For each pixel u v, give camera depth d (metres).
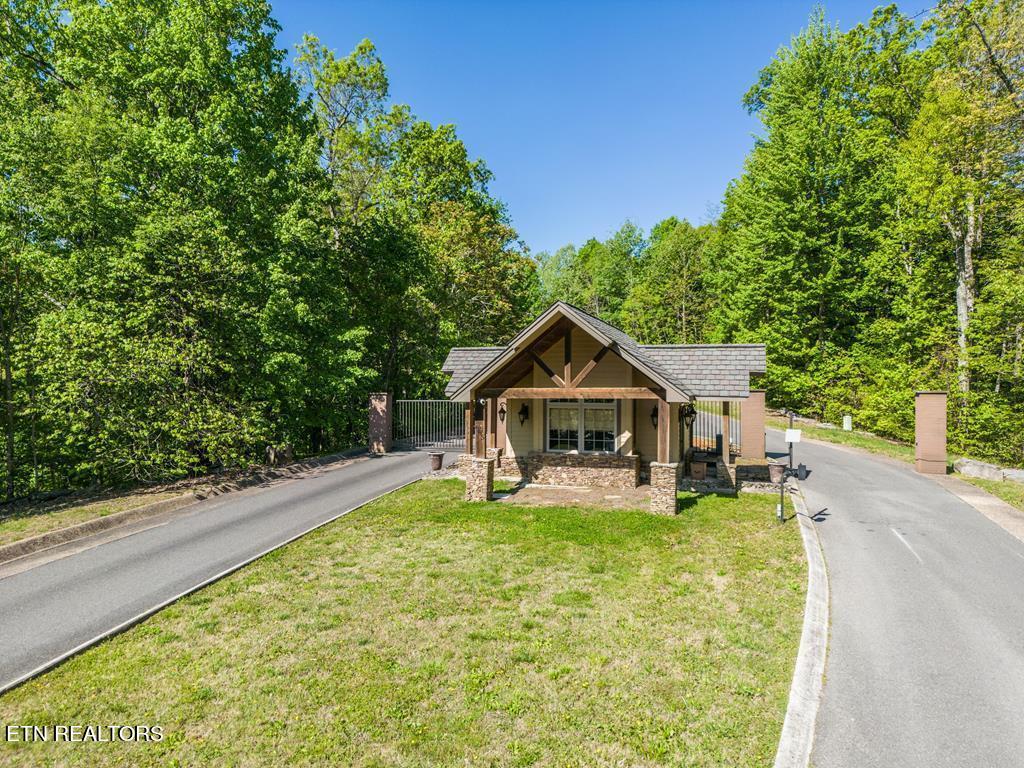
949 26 21.30
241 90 20.53
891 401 24.67
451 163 40.19
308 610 8.09
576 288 63.72
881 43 30.72
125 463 15.98
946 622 7.55
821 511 13.27
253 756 5.03
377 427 24.16
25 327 16.19
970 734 5.25
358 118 31.28
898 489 15.43
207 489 16.09
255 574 9.57
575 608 8.04
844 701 5.81
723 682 6.09
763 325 33.19
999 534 11.39
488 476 14.75
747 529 11.79
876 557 10.10
